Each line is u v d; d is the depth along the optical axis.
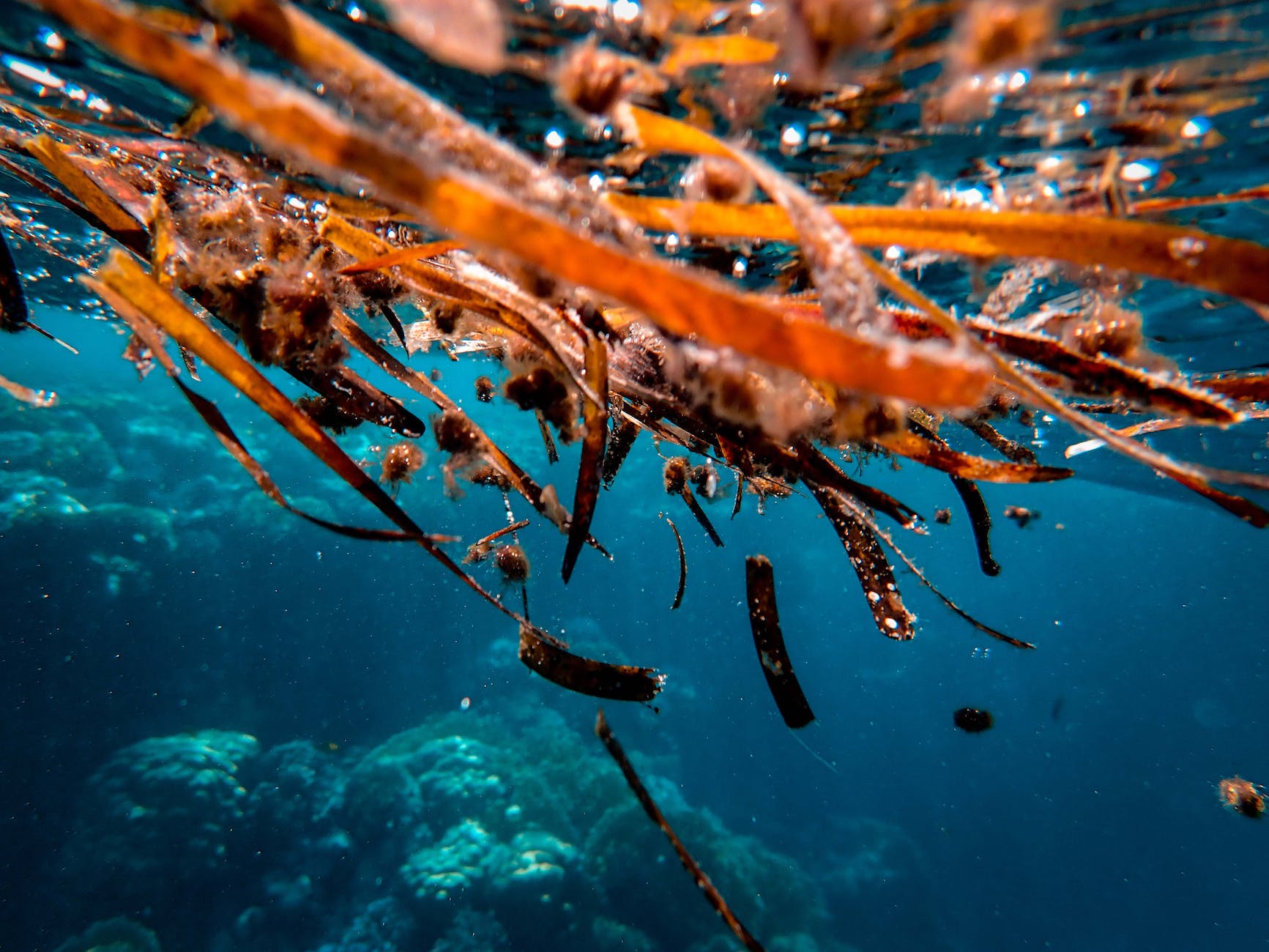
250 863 13.29
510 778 16.59
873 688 34.78
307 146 0.71
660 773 21.89
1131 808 29.20
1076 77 2.86
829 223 0.90
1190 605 53.75
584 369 1.66
